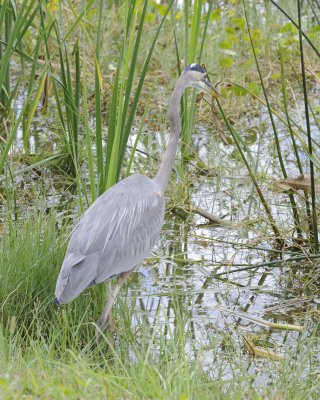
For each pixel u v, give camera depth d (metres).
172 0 10.05
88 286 9.06
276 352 9.64
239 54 19.84
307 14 20.36
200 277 11.77
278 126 17.42
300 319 10.67
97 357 8.73
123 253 9.41
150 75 19.05
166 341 9.14
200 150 16.33
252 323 10.51
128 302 10.68
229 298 11.23
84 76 9.74
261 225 13.21
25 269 9.74
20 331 9.21
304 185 11.76
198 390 7.50
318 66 19.61
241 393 7.89
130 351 9.34
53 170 15.00
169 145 10.52
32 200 13.66
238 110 17.86
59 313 9.54
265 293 11.41
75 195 14.15
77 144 14.40
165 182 10.48
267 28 20.59
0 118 16.39
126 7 9.78
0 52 15.79
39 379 6.95
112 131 10.00
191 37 14.91
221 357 9.48
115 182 10.29
